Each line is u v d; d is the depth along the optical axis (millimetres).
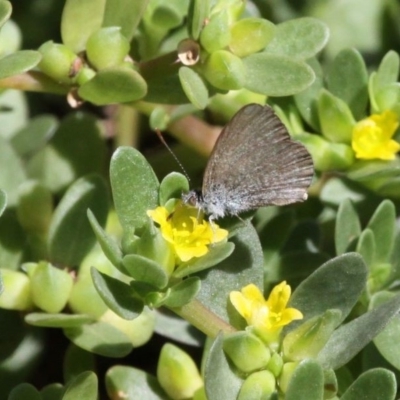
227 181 325
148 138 375
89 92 333
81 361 342
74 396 320
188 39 332
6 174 352
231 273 328
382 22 383
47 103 382
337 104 343
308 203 357
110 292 319
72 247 339
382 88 346
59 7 379
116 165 319
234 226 327
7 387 346
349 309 323
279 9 380
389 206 337
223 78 332
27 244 344
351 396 318
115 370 335
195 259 320
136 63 340
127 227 321
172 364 333
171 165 363
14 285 335
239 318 326
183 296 319
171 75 340
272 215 355
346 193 350
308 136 346
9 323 346
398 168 341
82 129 357
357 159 347
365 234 335
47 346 355
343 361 319
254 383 319
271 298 323
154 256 319
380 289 339
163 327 342
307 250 347
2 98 369
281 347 322
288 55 338
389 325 329
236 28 332
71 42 338
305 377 313
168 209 322
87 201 338
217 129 357
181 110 350
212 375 314
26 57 325
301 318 320
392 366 336
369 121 345
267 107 322
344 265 321
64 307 337
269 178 327
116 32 334
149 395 335
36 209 345
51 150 357
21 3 379
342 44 381
